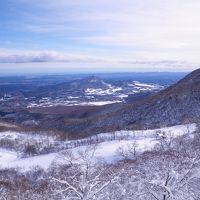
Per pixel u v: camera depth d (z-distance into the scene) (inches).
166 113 7367.1
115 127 7578.7
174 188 772.6
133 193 829.2
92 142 5128.0
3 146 5930.1
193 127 5216.5
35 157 4630.9
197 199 795.4
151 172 875.4
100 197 806.5
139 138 4938.5
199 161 920.3
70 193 836.6
